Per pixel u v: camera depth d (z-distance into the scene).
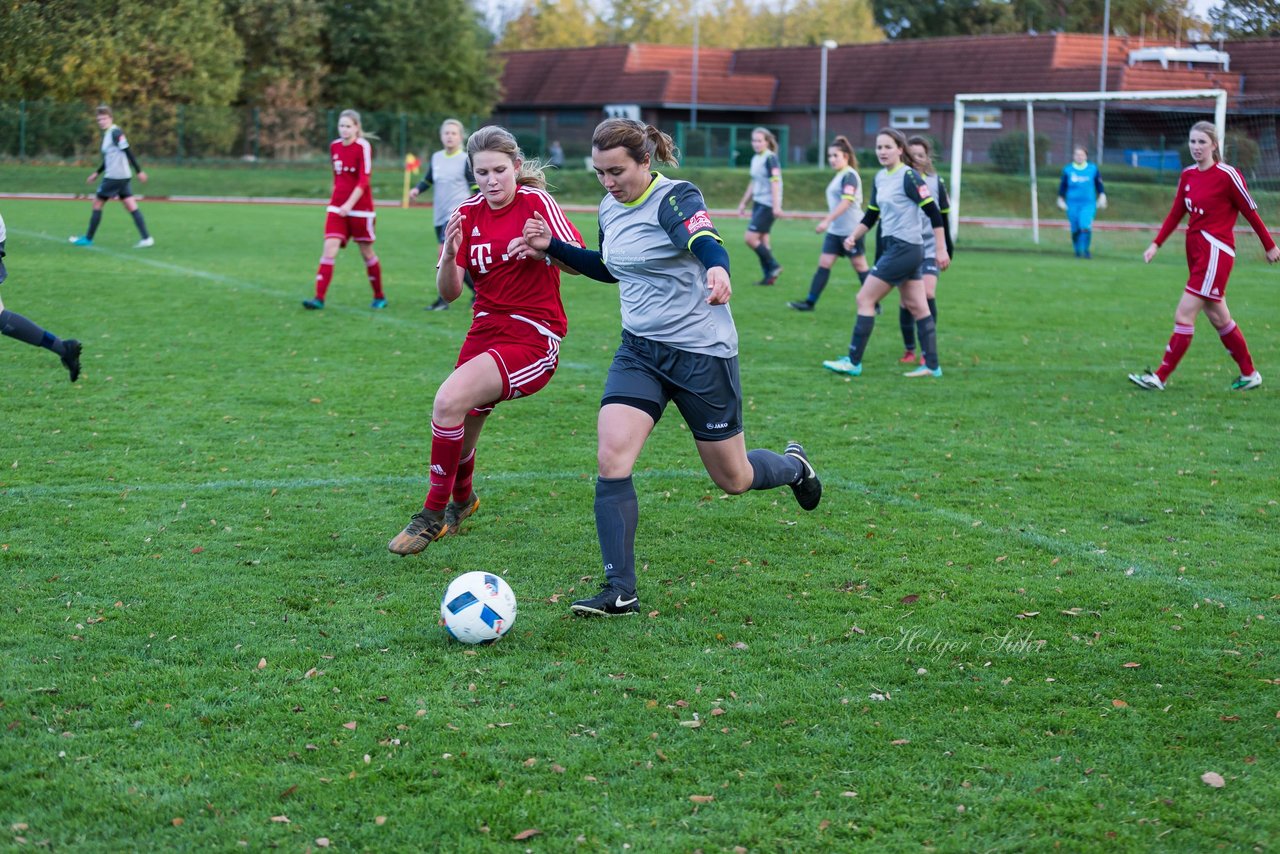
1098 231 28.03
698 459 6.72
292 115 42.31
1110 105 34.38
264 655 3.96
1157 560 5.09
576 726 3.50
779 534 5.38
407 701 3.64
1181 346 8.93
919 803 3.12
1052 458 6.87
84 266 15.10
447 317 11.87
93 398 7.84
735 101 48.81
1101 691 3.80
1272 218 20.95
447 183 12.29
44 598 4.42
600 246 4.53
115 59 38.22
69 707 3.57
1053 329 12.29
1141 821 3.04
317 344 10.12
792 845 2.92
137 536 5.15
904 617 4.40
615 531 4.35
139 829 2.95
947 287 16.14
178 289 13.30
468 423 5.12
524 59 54.94
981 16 62.38
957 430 7.58
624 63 50.66
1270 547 5.29
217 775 3.19
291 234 21.00
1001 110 42.50
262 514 5.52
